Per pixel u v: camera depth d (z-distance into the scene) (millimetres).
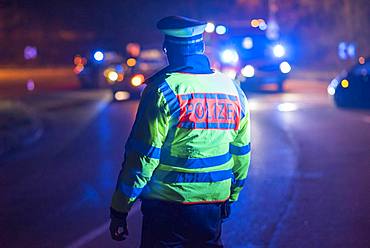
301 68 50438
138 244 8344
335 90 24438
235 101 4707
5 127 20938
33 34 69188
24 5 35250
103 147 16812
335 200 9945
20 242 8641
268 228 8672
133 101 29750
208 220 4641
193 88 4551
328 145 15273
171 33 4617
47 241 8625
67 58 70188
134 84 29797
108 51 40375
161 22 4660
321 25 54906
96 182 12359
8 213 10211
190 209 4578
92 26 39906
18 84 48469
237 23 33062
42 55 70375
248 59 30344
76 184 12281
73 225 9359
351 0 42406
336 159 13406
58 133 20312
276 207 9727
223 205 4805
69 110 27953
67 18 39625
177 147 4531
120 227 4625
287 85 35750
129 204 4500
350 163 12883
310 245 7895
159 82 4555
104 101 31641
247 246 7961
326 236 8211
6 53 70250
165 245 4637
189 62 4641
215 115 4566
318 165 12867
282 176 11969
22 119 23719
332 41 53531
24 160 15477
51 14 39719
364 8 41719
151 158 4426
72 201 10875
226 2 42125
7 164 14992
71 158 15328
